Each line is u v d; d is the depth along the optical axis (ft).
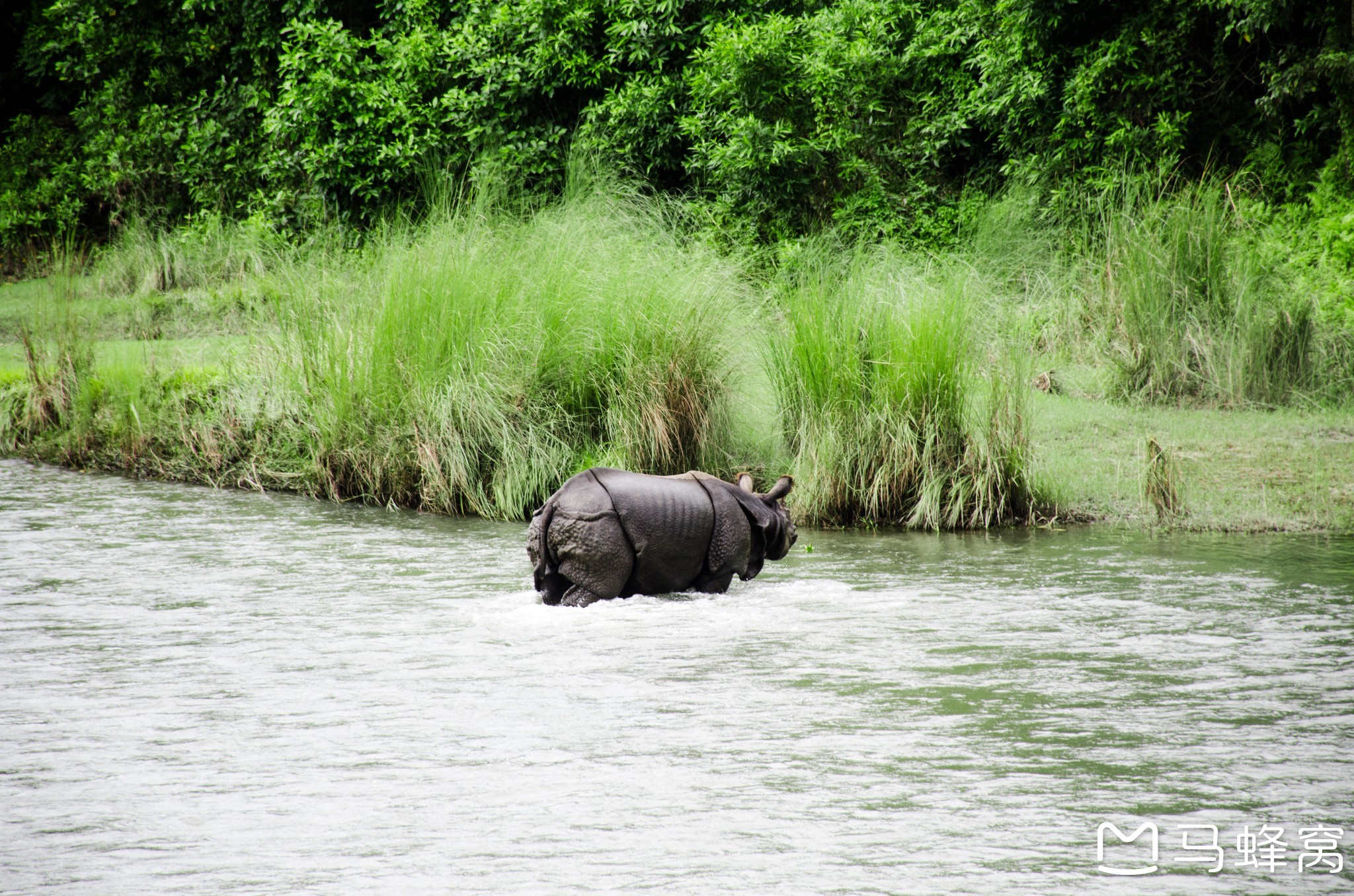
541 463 95.86
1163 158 156.66
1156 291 127.24
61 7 231.50
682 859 34.68
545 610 63.57
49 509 95.86
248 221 197.77
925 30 172.96
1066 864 34.37
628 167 171.73
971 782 40.29
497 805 38.52
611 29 176.24
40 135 240.94
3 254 226.17
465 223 116.06
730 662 53.93
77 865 34.47
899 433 90.27
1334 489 92.43
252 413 112.78
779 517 69.26
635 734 44.91
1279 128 164.76
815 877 33.55
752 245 153.69
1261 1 149.18
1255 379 124.26
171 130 228.02
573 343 99.60
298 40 191.11
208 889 32.94
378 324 103.65
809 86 166.50
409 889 32.81
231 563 76.38
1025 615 62.08
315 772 41.42
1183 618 61.16
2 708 48.32
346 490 103.65
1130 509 90.07
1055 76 167.22
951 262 123.24
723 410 99.09
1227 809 38.17
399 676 52.24
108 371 123.03
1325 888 32.99
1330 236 147.33
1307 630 58.75
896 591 67.82
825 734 44.75
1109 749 43.32
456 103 180.86
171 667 53.88
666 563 65.10
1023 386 92.73
